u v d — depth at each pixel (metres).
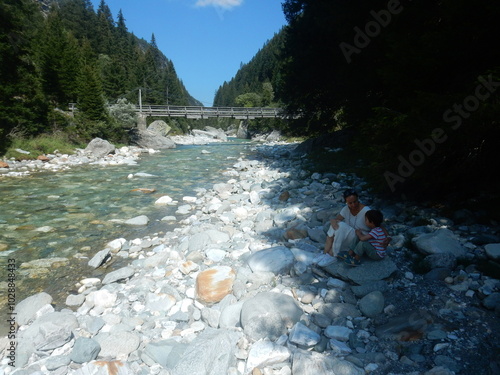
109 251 5.96
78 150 24.48
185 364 2.81
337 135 18.02
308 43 15.57
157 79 80.38
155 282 4.85
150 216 8.66
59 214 8.78
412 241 4.82
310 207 7.91
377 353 2.91
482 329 3.05
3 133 20.55
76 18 106.31
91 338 3.41
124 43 106.50
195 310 3.95
